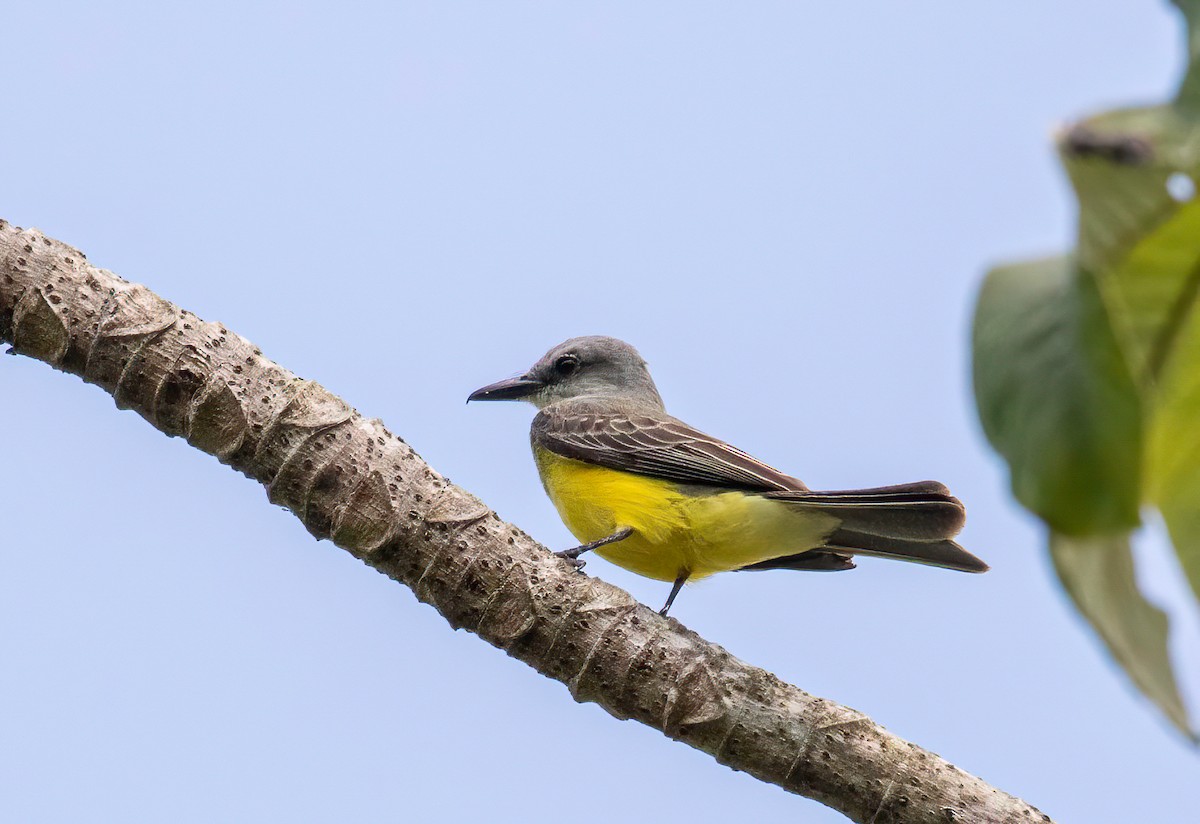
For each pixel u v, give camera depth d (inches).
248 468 385.1
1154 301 177.6
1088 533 156.4
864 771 374.6
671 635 385.4
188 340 381.4
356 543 384.5
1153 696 163.0
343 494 381.7
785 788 382.3
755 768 380.8
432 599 387.2
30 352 382.6
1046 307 153.4
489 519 388.5
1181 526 197.9
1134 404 150.0
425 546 382.9
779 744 377.1
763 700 380.5
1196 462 194.5
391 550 383.9
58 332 378.9
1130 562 165.2
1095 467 152.9
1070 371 151.8
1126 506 153.5
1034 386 153.3
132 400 382.9
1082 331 151.0
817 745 376.2
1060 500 155.3
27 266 379.6
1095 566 162.2
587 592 385.4
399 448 390.6
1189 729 162.6
